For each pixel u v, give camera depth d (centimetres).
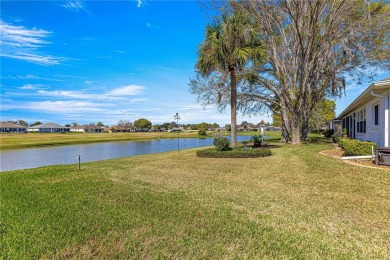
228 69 1259
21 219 380
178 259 265
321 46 1560
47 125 10312
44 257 268
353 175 643
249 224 352
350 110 1720
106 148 2781
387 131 895
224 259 263
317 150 1288
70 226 351
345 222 356
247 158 1070
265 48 1298
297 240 303
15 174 834
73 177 748
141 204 449
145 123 11388
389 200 443
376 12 1445
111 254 276
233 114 1273
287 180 624
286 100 1730
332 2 1517
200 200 470
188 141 4116
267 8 1548
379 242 297
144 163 1030
